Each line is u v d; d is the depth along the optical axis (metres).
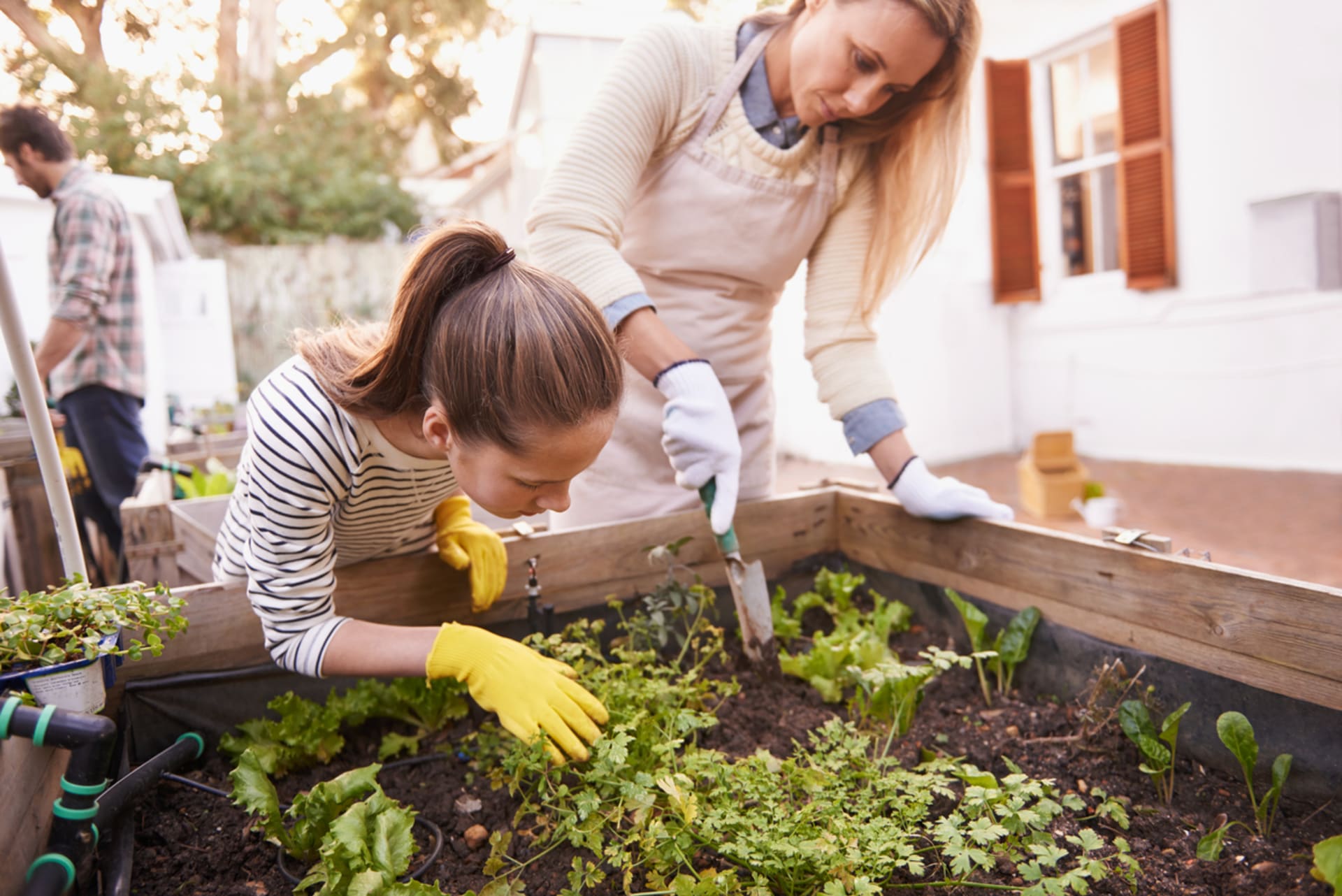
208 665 1.75
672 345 1.85
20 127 3.28
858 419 2.21
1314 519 4.50
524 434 1.19
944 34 1.67
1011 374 7.48
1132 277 6.39
